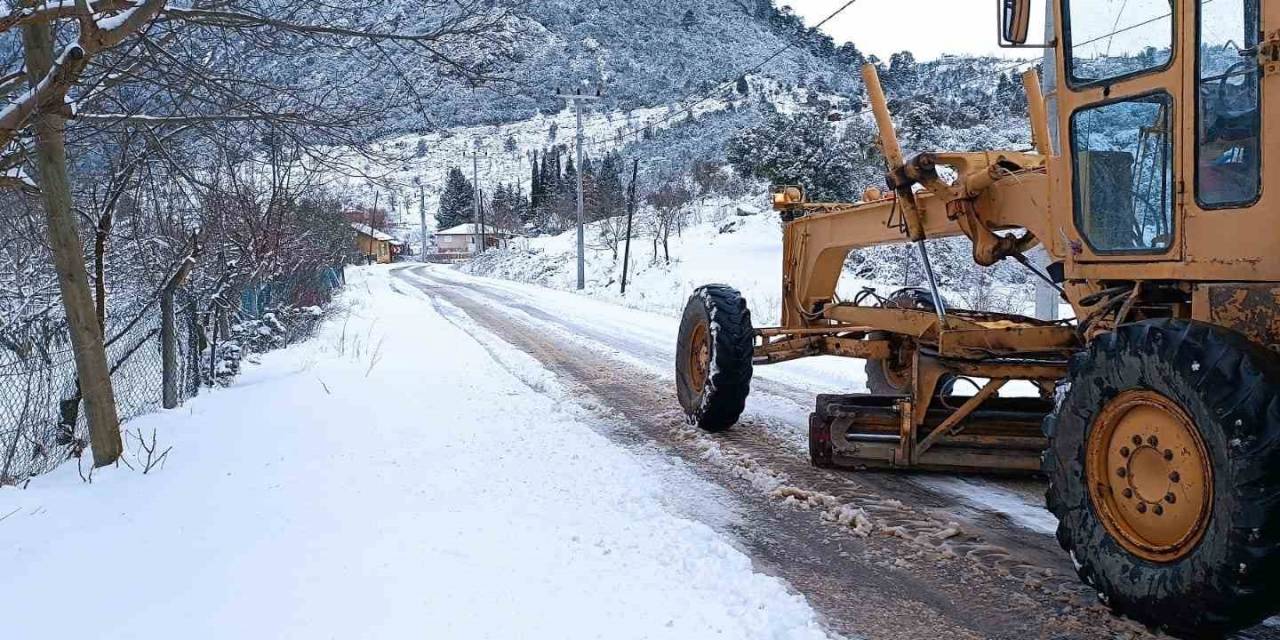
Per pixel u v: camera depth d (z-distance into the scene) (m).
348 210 34.75
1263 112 3.18
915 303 7.42
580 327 17.11
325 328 17.28
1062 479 3.65
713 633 3.39
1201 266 3.45
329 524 4.79
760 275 25.72
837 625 3.63
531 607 3.61
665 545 4.40
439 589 3.80
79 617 3.68
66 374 8.16
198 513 5.11
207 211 11.95
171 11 6.15
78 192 8.99
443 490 5.48
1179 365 3.06
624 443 6.95
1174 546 3.17
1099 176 3.97
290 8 6.71
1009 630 3.55
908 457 5.57
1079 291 4.30
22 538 4.77
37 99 4.70
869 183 32.66
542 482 5.68
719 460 6.34
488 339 15.03
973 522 4.90
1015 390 9.16
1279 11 3.10
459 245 92.31
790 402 8.57
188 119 6.82
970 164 5.26
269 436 7.24
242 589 3.89
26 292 10.47
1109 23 3.83
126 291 11.98
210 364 10.38
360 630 3.42
